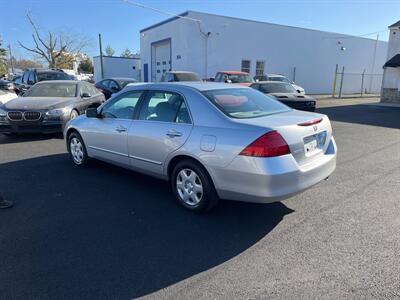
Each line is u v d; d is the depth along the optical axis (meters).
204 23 23.36
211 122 3.86
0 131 8.45
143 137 4.56
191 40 23.16
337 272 2.93
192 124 4.01
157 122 4.45
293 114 4.17
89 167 6.09
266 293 2.67
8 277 2.87
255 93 4.71
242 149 3.48
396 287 2.72
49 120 8.50
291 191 3.50
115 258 3.17
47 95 9.91
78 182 5.29
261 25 25.88
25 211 4.20
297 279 2.84
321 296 2.63
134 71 39.53
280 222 3.90
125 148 4.93
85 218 4.01
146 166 4.67
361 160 6.64
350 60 32.31
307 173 3.62
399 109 17.08
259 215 4.09
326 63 30.55
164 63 27.22
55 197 4.66
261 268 3.00
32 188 5.01
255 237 3.57
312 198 4.61
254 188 3.46
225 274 2.92
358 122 12.14
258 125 3.53
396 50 20.06
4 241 3.47
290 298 2.61
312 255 3.21
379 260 3.11
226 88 4.49
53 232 3.66
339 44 30.95
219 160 3.65
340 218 4.00
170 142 4.16
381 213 4.13
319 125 3.95
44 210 4.23
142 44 30.20
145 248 3.35
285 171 3.41
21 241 3.47
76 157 6.16
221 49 24.41
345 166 6.20
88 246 3.38
